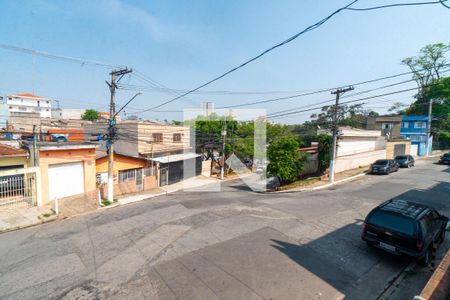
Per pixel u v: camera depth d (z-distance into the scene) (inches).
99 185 710.5
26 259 295.3
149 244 327.0
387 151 1179.9
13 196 510.9
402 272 249.4
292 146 765.9
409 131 1577.3
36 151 546.0
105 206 558.9
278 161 759.1
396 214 264.8
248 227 375.9
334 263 264.7
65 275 255.8
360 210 451.8
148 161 851.4
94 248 321.7
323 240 323.0
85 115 1973.4
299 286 223.8
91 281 243.0
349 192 602.2
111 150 601.3
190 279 238.5
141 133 879.7
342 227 368.2
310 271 248.8
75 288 231.8
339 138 842.8
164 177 907.4
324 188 682.8
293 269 252.5
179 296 212.7
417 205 291.7
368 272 248.5
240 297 208.8
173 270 256.4
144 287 228.4
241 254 286.8
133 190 763.4
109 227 404.5
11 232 400.2
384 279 237.0
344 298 209.2
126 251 308.5
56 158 581.3
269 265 261.0
